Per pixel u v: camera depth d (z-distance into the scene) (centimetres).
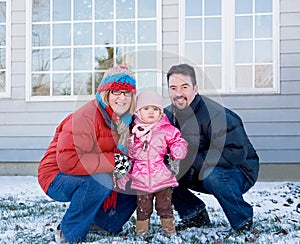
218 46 659
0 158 696
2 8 718
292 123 640
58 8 703
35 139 691
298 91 639
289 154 641
